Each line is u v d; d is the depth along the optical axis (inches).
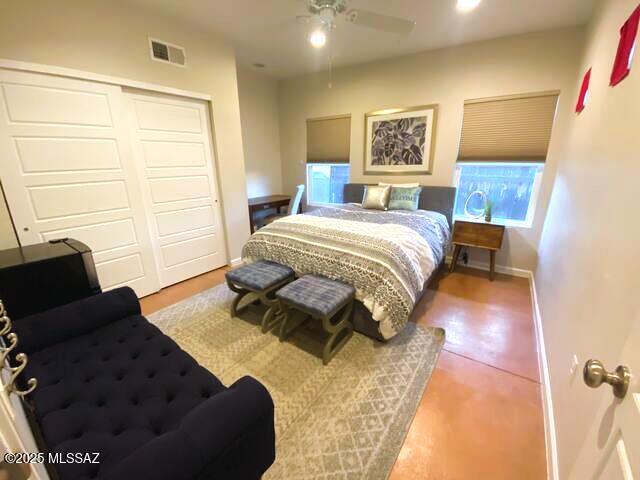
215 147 129.9
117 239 104.0
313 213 130.4
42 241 87.1
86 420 41.5
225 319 97.3
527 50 113.3
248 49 133.6
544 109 114.2
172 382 48.4
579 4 90.1
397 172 154.7
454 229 132.3
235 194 142.6
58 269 72.8
